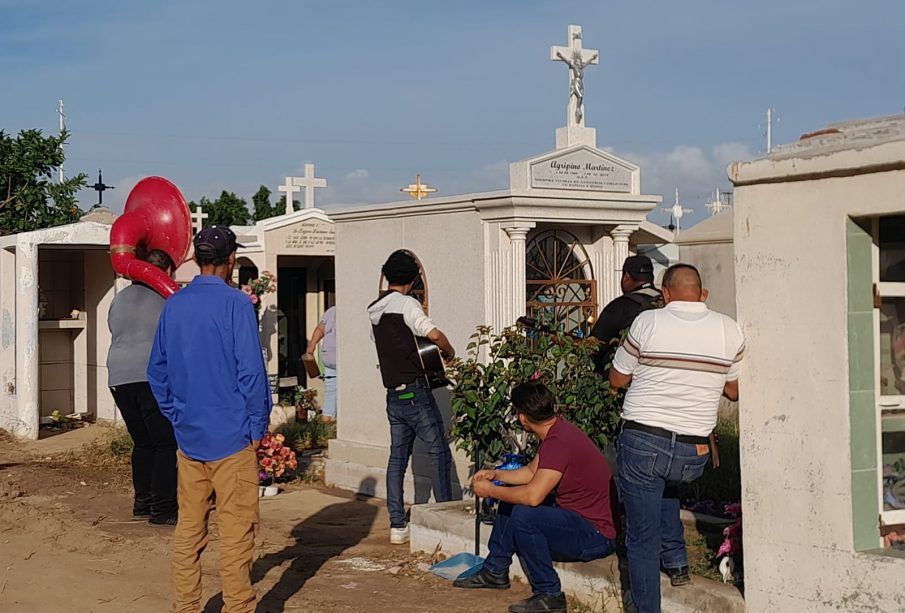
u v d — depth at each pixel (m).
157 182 10.02
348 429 11.05
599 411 7.16
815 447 5.27
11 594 6.73
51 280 15.11
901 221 5.32
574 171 9.55
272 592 7.01
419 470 10.06
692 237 13.64
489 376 7.49
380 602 6.74
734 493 8.33
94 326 14.78
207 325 5.84
